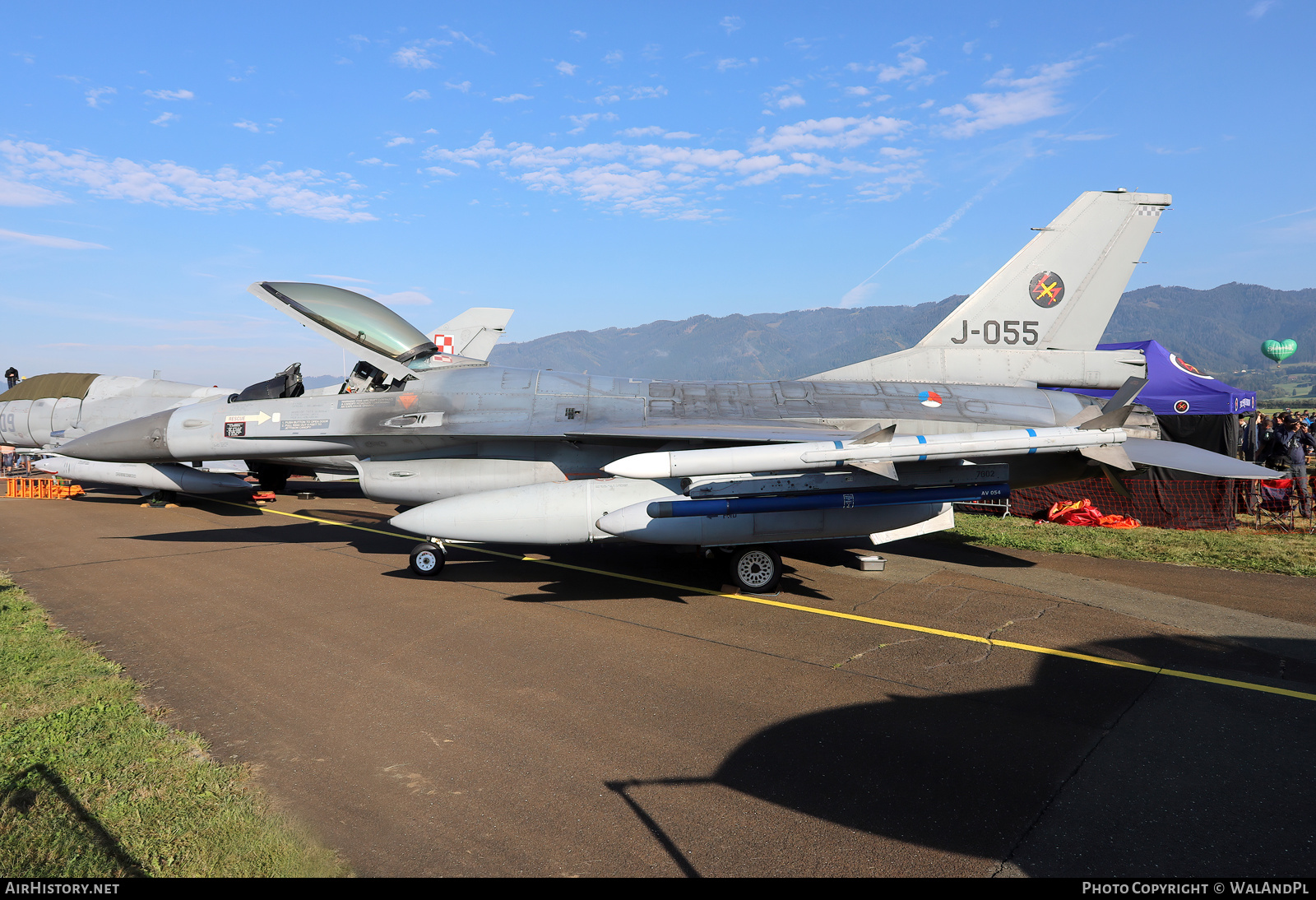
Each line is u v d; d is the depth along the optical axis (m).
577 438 8.77
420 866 2.93
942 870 2.91
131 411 16.52
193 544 10.59
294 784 3.60
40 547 10.35
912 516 7.59
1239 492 12.54
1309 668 5.26
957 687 4.92
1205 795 3.52
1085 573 8.34
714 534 7.31
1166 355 14.42
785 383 9.59
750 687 4.93
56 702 4.61
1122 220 9.91
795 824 3.25
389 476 9.05
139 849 3.03
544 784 3.62
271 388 10.53
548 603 7.19
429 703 4.67
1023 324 10.01
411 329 9.90
